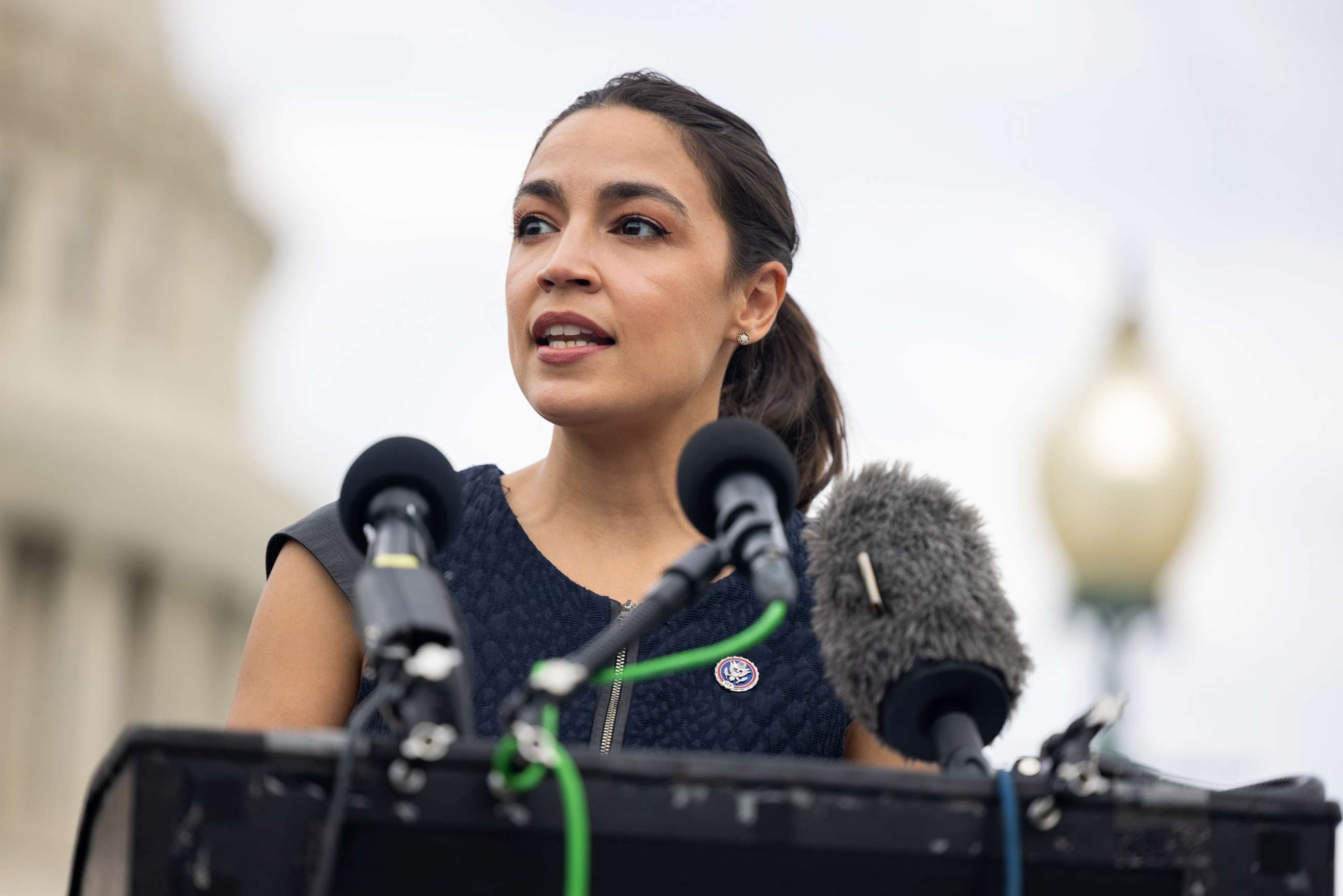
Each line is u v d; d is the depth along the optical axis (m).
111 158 62.50
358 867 2.24
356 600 2.57
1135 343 9.03
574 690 2.40
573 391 3.88
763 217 4.21
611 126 4.08
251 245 66.50
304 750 2.24
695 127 4.14
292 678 3.80
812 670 3.81
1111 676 8.39
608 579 3.97
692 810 2.28
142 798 2.20
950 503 2.91
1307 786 2.48
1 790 56.84
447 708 2.40
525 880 2.27
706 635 3.80
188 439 60.56
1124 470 8.36
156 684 59.56
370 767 2.24
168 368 62.38
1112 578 8.45
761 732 3.73
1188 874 2.37
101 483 58.25
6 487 56.78
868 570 2.81
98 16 62.91
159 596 59.53
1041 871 2.36
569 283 3.90
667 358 3.93
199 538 60.06
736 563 2.71
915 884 2.32
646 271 3.94
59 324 60.12
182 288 63.69
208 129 65.00
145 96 63.19
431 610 2.49
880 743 2.89
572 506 4.06
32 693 58.06
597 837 2.27
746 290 4.21
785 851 2.29
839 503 2.93
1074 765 2.36
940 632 2.77
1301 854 2.38
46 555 57.81
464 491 4.09
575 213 3.98
